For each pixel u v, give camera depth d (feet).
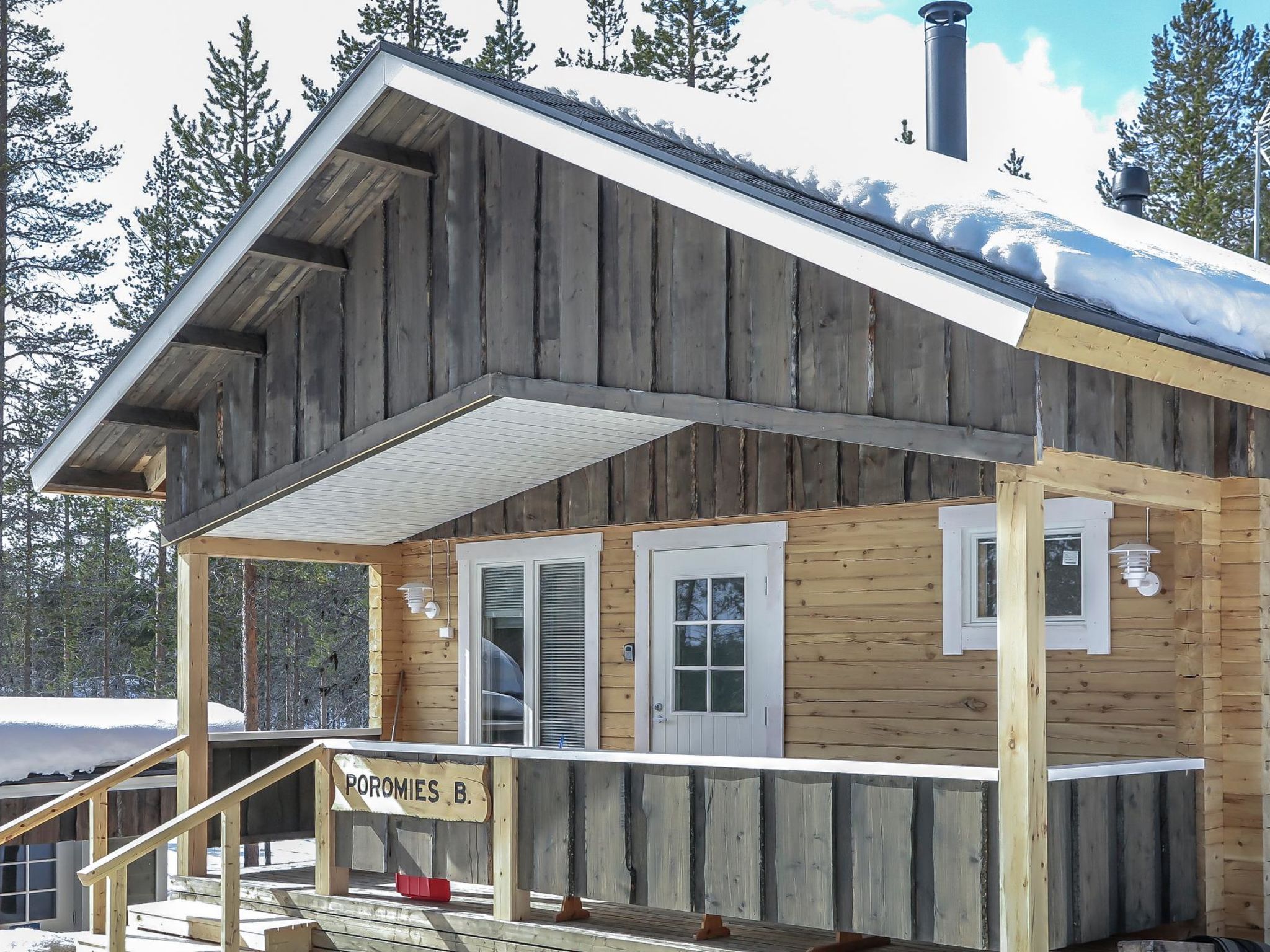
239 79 79.66
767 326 21.90
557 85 29.35
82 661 101.35
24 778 40.78
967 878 20.70
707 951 23.94
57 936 37.29
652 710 33.47
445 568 39.29
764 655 31.37
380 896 30.19
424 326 27.91
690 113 28.09
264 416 31.86
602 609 34.96
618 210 24.50
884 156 27.96
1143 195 37.88
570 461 33.40
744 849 23.62
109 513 92.12
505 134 24.53
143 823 42.83
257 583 85.81
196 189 78.79
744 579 31.96
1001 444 18.99
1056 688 26.96
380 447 28.68
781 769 23.21
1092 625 26.50
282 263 29.53
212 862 55.98
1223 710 24.68
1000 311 17.06
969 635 28.02
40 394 86.84
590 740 34.86
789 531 31.09
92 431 33.32
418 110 26.94
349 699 102.47
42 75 87.10
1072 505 26.99
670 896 24.62
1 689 93.71
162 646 90.27
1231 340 20.65
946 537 28.45
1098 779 21.71
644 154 21.70
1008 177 34.24
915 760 28.60
